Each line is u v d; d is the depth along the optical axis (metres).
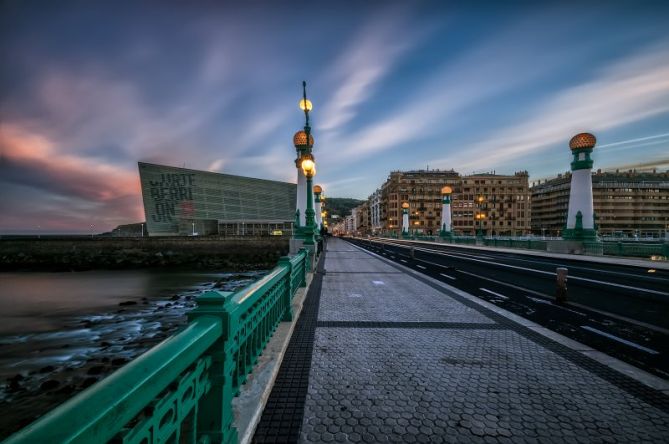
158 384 1.24
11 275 39.38
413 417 3.06
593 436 2.79
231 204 114.88
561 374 4.00
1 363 10.38
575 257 22.80
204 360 1.85
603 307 8.04
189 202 107.94
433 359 4.46
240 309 2.38
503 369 4.14
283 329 5.20
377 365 4.25
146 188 103.38
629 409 3.22
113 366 9.96
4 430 6.75
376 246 43.69
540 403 3.32
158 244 67.56
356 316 6.79
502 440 2.73
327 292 9.51
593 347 5.09
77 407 0.90
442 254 28.05
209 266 47.34
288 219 128.00
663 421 3.02
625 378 3.90
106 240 66.56
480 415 3.10
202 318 1.91
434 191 109.75
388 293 9.41
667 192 124.38
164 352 1.37
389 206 111.44
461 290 10.06
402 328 5.94
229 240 69.06
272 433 2.80
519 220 108.88
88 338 13.13
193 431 1.78
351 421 2.99
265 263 50.16
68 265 51.50
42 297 23.58
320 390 3.57
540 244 30.16
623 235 48.94
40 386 8.55
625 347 5.11
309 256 12.48
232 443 2.11
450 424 2.95
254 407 2.96
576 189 26.44
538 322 6.60
